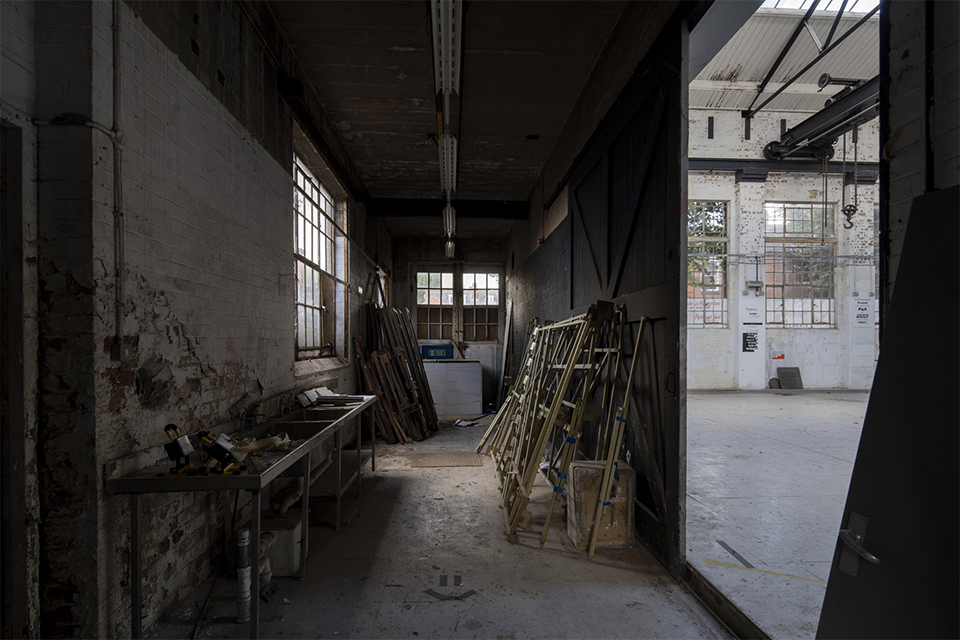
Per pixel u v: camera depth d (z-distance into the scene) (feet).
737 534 9.22
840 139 30.86
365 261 22.89
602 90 12.06
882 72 4.16
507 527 9.92
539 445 9.86
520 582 7.59
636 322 9.55
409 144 17.88
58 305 5.12
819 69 26.66
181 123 6.89
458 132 16.79
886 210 4.09
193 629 6.28
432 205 24.54
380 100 14.47
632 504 8.93
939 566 3.18
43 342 5.12
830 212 32.27
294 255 12.98
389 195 24.31
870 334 32.04
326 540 9.27
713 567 7.88
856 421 21.13
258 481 5.61
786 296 32.50
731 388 31.45
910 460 3.47
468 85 13.71
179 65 6.86
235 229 8.70
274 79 10.78
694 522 9.80
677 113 7.70
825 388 31.99
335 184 17.38
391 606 6.89
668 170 8.04
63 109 5.11
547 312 19.04
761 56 26.81
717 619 6.57
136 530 5.53
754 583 7.36
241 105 9.00
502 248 34.45
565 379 10.30
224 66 8.29
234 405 8.61
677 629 6.33
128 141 5.69
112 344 5.45
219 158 8.08
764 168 30.63
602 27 11.08
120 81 5.54
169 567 6.60
